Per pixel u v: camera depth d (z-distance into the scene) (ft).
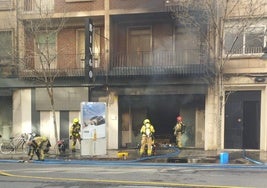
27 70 72.08
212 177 38.55
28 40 73.56
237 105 65.21
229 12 58.03
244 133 65.10
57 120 72.08
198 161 51.62
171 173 41.50
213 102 64.90
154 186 33.94
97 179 37.86
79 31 73.72
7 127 75.87
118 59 70.74
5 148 68.13
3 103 75.72
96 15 69.87
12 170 45.42
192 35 67.87
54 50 72.49
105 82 69.31
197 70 64.23
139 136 71.05
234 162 50.01
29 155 56.44
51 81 65.16
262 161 50.42
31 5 73.10
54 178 38.75
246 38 63.26
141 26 71.82
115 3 69.05
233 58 63.87
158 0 66.49
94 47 72.64
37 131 72.79
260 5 60.90
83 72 70.03
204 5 58.80
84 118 57.88
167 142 69.72
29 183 36.19
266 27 62.44
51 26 71.46
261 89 63.93
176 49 69.31
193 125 68.44
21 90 73.51
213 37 61.36
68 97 71.15
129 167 47.34
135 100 70.95
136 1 67.82
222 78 61.16
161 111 70.23
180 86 66.54
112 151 65.62
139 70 67.05
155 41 70.85
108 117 69.97
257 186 33.60
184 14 61.52
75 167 48.11
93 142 58.03
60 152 63.87
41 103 72.18
